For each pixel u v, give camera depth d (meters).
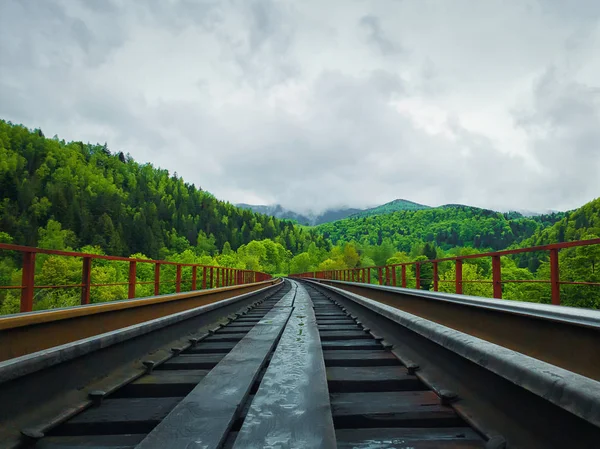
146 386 3.38
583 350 3.69
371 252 199.12
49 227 138.25
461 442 2.19
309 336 4.91
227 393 2.67
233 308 10.48
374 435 2.34
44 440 2.31
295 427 2.05
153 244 164.75
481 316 5.92
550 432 1.78
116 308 5.88
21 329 3.99
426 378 3.39
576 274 30.52
